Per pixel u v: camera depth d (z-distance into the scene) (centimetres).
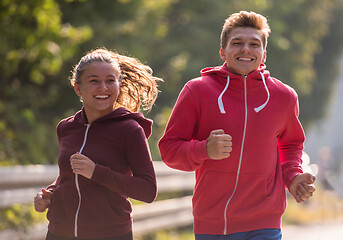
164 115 2327
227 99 645
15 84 1958
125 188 574
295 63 4038
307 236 1923
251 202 642
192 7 3403
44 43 1761
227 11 3403
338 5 5347
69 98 2245
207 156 607
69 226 591
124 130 593
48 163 1717
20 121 1758
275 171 668
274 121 650
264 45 661
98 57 606
